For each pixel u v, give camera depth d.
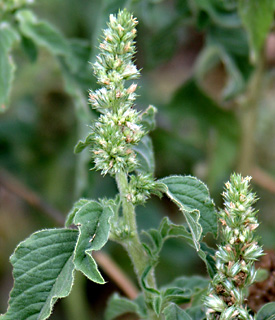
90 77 0.62
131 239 0.47
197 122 0.77
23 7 0.61
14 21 0.61
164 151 0.84
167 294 0.47
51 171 0.85
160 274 0.77
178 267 0.77
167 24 0.75
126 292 0.65
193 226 0.45
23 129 0.86
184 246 0.77
